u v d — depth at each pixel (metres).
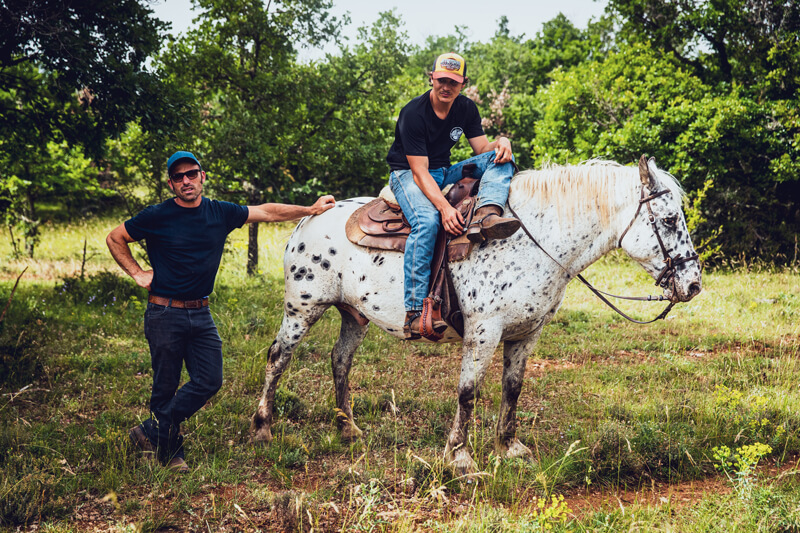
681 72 14.56
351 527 3.07
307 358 6.46
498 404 5.23
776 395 5.19
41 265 12.78
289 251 4.52
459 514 3.34
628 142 13.49
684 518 3.22
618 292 10.43
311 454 4.18
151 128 8.52
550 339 7.56
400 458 4.10
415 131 3.88
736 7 14.13
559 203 3.73
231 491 3.62
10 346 5.68
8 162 10.34
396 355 6.74
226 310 8.62
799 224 14.12
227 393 5.28
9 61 7.51
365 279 4.12
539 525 2.95
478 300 3.75
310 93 11.92
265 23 11.36
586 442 4.25
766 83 13.45
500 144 3.99
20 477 3.47
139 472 3.65
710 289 10.16
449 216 3.73
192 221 3.79
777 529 3.08
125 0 8.11
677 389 5.53
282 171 12.38
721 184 13.96
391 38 12.79
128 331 7.41
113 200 20.89
